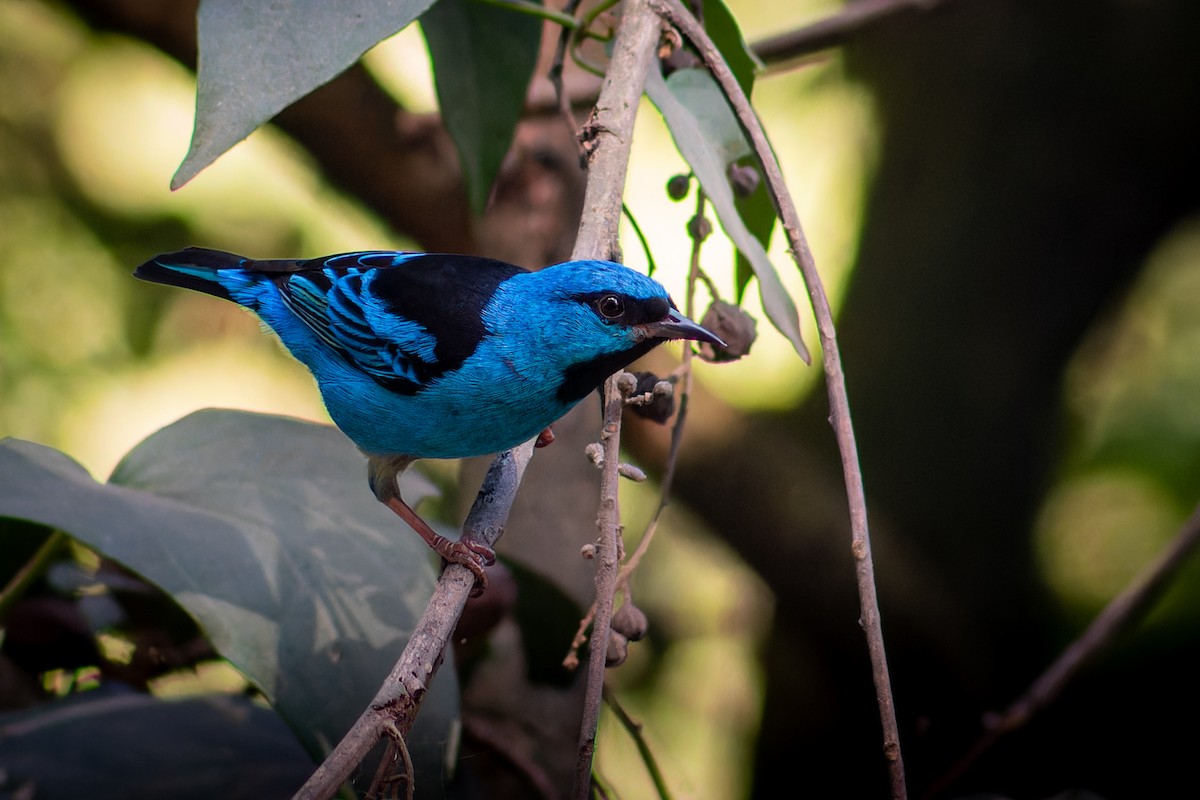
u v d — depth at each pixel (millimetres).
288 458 6121
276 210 12969
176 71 13320
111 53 13172
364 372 6945
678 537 12516
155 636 6949
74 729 5996
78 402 12414
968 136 13312
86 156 12945
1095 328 13742
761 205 7059
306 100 10133
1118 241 13211
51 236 12656
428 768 5699
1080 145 13055
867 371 13336
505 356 6559
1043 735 12648
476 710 7551
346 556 5789
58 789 5762
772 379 13602
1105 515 14688
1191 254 14930
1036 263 13258
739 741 12250
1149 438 15047
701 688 12195
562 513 8961
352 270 7168
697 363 11727
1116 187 13133
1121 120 12961
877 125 13859
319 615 5527
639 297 6246
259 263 7762
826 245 14289
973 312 13281
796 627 12297
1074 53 12852
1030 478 13289
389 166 10500
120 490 5746
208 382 12969
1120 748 12945
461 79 7246
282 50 5152
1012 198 13250
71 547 6750
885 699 4777
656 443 11219
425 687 4715
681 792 7719
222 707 6289
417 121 10453
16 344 12297
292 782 6043
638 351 6461
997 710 12414
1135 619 8164
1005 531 13031
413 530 6488
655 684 11883
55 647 6773
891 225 13547
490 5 7086
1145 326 15188
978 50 13102
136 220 12875
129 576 6805
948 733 12281
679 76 6758
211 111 5039
